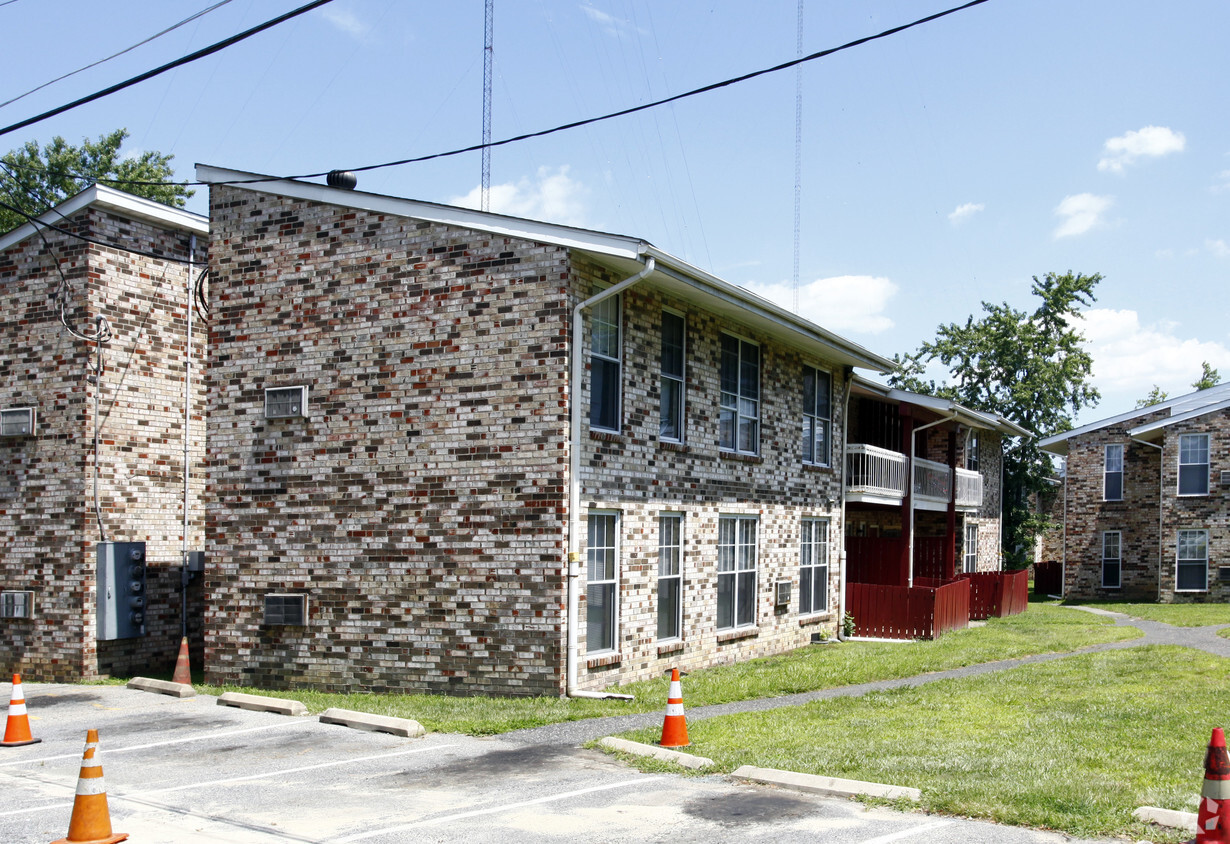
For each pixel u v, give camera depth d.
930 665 16.78
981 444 36.09
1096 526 35.78
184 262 15.90
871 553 26.06
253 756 9.88
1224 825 6.29
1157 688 13.62
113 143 36.41
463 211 13.57
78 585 15.57
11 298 16.36
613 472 14.02
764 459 18.48
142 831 7.29
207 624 14.94
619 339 14.34
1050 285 48.25
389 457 13.92
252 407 14.85
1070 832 6.93
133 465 16.25
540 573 12.96
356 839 7.05
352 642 13.98
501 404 13.30
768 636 18.53
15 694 10.75
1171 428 32.69
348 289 14.34
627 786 8.47
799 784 8.28
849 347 20.17
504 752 9.95
